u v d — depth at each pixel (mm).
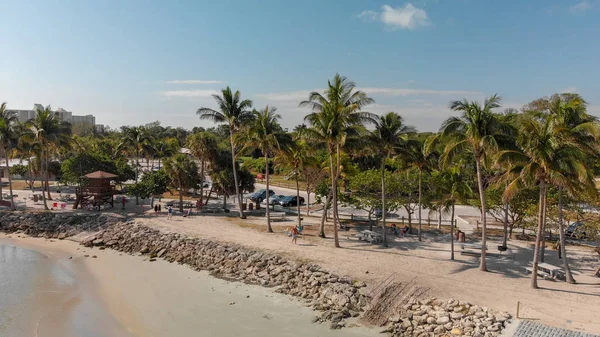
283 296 28797
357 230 45594
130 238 43562
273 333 23281
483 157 30328
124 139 89938
